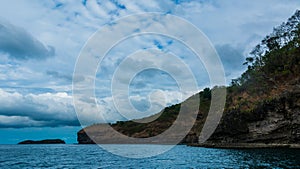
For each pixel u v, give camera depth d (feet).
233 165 106.32
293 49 302.66
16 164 138.10
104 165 119.03
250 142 241.14
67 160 153.69
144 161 131.85
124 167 109.60
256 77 313.53
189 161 127.13
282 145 207.92
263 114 230.89
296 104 211.82
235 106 283.38
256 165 103.19
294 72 274.98
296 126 210.38
